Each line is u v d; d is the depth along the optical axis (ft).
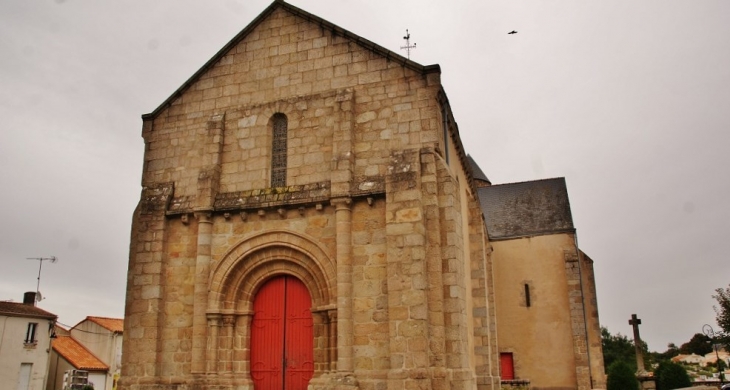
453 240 46.91
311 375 49.60
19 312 108.58
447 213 47.55
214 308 51.06
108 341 141.18
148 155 58.49
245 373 50.62
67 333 146.00
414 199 46.88
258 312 52.65
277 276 52.85
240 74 57.67
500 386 71.51
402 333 44.32
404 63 51.78
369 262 47.80
